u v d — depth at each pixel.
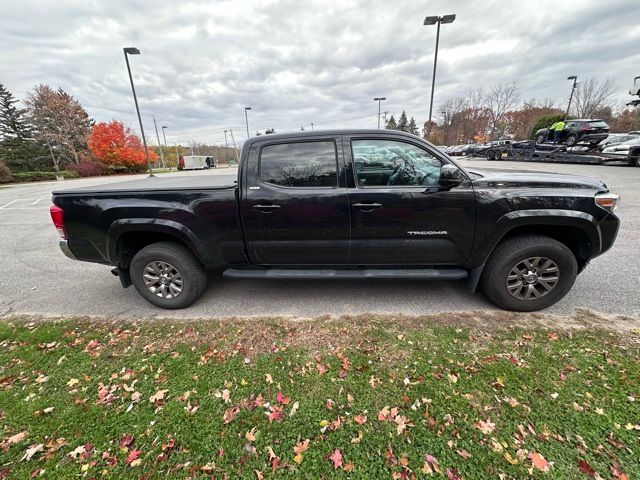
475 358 2.41
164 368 2.44
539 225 2.96
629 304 3.13
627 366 2.25
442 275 3.06
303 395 2.13
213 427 1.91
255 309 3.33
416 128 76.06
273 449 1.76
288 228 3.04
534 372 2.24
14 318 3.31
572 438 1.75
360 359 2.46
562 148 17.03
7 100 42.19
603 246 2.88
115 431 1.90
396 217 2.91
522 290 3.03
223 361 2.50
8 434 1.90
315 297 3.55
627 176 11.36
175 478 1.62
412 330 2.82
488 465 1.63
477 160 24.20
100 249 3.26
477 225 2.87
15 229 7.76
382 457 1.69
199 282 3.35
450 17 13.82
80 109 43.41
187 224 3.08
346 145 2.94
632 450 1.67
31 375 2.41
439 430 1.83
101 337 2.91
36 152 40.50
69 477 1.65
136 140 40.94
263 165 3.03
